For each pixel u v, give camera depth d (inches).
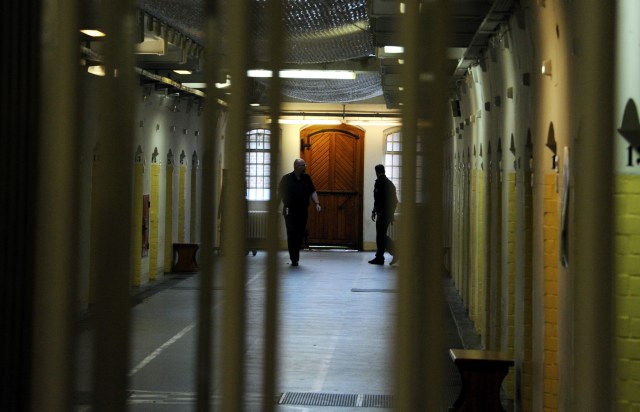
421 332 95.5
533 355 389.1
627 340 245.1
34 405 103.1
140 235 880.9
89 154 640.4
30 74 178.1
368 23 556.4
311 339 581.0
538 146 375.6
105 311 100.3
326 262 1147.9
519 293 434.6
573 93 291.0
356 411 392.5
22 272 181.2
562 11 307.3
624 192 243.6
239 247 99.6
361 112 1333.7
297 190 1091.3
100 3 99.8
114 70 100.0
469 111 737.6
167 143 979.3
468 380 367.2
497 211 557.3
